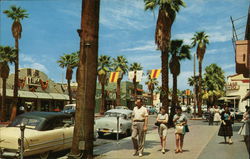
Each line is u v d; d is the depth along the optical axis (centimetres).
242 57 1097
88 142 873
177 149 971
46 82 4403
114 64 5569
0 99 3647
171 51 2794
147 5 2195
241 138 1380
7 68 3194
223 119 1188
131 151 1016
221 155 902
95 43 905
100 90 6250
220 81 5150
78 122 874
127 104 7581
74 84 5262
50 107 4644
